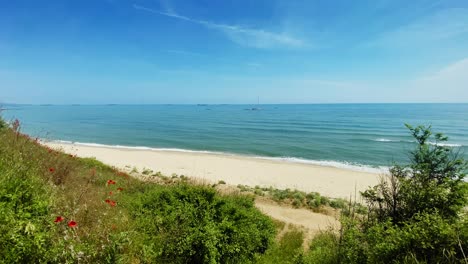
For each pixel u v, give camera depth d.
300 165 32.00
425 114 127.56
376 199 5.17
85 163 14.15
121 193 8.48
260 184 23.50
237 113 159.38
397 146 45.06
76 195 5.42
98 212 5.00
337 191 21.98
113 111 192.38
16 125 6.87
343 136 58.53
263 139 55.28
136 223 5.63
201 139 55.53
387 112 149.75
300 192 18.84
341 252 4.67
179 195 7.17
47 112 166.25
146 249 4.64
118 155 34.84
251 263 6.54
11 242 2.80
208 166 30.28
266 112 168.62
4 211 3.05
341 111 170.50
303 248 8.15
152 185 11.55
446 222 3.81
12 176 4.10
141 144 49.12
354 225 4.81
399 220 4.67
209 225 6.11
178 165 30.36
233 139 55.53
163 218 6.01
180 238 5.52
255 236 7.01
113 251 3.63
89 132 66.12
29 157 6.22
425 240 3.63
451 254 3.35
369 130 69.75
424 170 4.94
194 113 162.62
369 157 37.00
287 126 82.31
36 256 2.92
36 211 3.56
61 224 3.76
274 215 14.03
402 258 3.72
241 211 7.18
